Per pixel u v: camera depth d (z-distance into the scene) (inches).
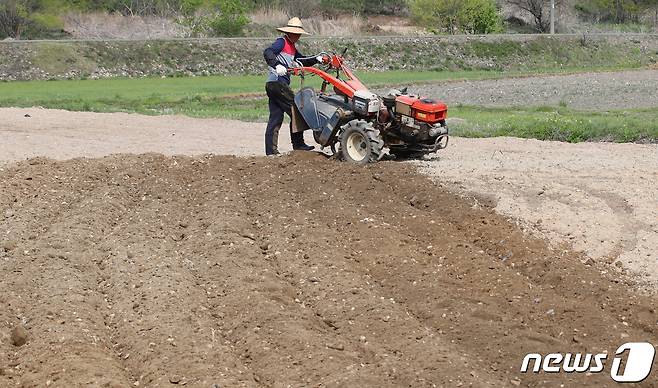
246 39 2027.6
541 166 529.7
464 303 349.1
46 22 2272.4
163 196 479.8
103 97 1325.0
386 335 324.5
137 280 370.0
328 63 541.6
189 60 1926.7
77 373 294.0
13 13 2212.1
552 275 376.8
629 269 383.2
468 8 2600.9
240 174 510.9
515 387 295.4
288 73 546.0
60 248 403.9
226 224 429.1
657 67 2087.8
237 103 1245.7
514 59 2261.3
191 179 506.0
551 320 339.6
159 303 346.9
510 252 402.3
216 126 887.7
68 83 1657.2
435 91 1496.1
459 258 393.4
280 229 427.2
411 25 2723.9
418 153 553.9
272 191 480.1
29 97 1321.4
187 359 304.0
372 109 510.6
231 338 327.3
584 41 2439.7
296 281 373.7
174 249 408.5
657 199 458.0
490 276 374.3
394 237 414.6
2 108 1006.4
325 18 2647.6
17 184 496.1
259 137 799.1
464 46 2250.2
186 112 1055.6
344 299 352.5
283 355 309.7
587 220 430.9
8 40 1852.9
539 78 1755.7
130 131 826.8
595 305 353.4
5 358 309.7
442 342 319.3
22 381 294.2
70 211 454.6
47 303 346.9
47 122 874.1
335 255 394.9
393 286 370.0
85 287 366.3
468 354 316.8
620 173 510.9
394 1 2795.3
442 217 446.6
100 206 456.8
